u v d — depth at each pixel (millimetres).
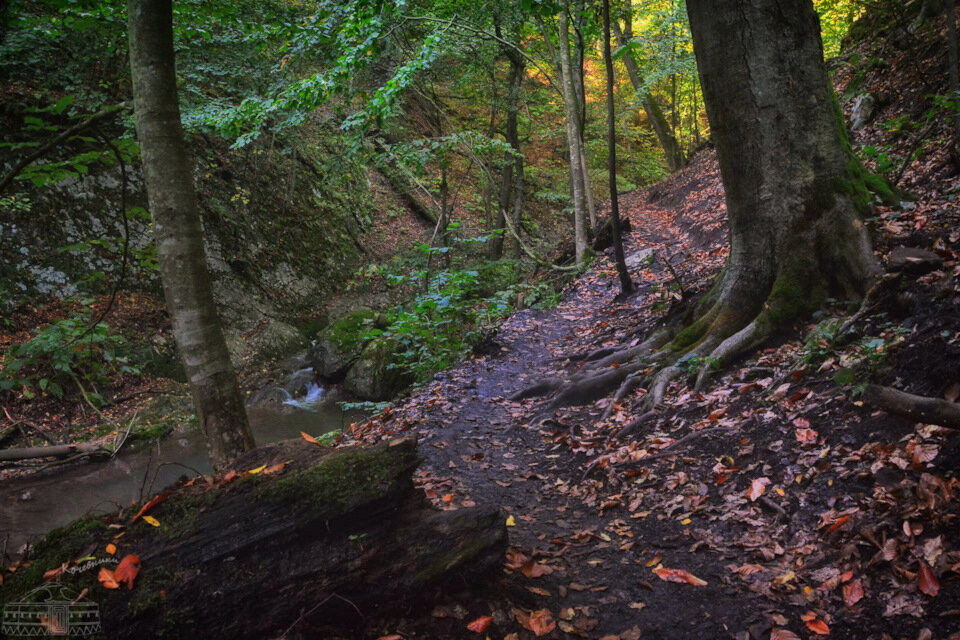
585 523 3676
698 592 2818
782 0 4961
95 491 6598
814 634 2432
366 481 2486
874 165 8195
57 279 9734
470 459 4855
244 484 2496
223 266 12133
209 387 3516
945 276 4105
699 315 5910
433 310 8047
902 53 10688
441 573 2523
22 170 2490
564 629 2619
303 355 11594
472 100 16219
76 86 10102
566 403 5809
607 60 7625
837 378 3855
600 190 24688
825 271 5031
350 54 8250
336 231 15359
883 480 3041
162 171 3404
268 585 2262
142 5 3275
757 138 5141
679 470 3922
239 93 11062
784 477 3436
